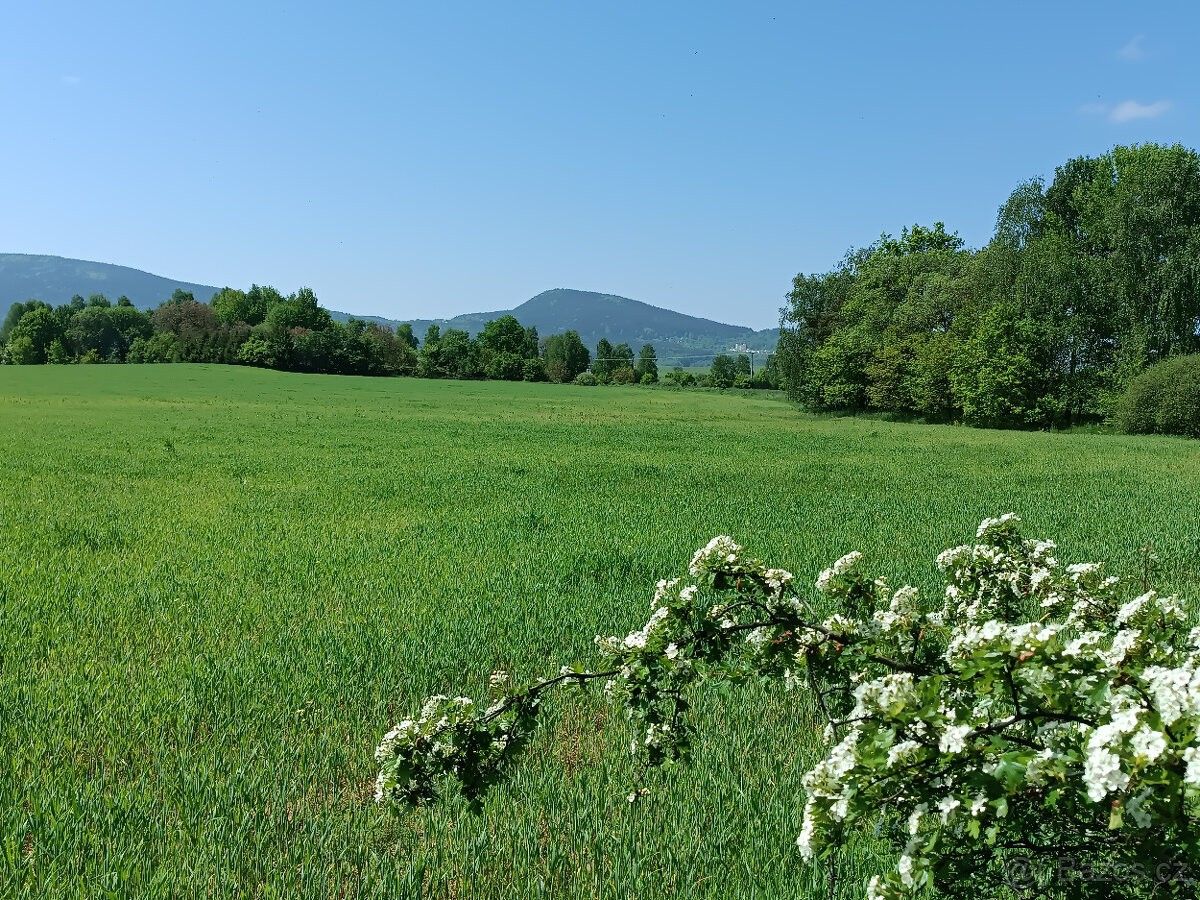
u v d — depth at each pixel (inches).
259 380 4018.2
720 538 148.8
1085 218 2348.7
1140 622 126.6
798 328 3225.9
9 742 236.4
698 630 144.7
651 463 1190.3
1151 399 1994.3
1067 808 97.9
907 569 476.7
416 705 270.1
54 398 2728.8
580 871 176.1
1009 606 201.6
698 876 174.9
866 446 1576.0
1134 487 941.2
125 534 582.2
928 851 103.6
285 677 291.7
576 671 152.0
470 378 5748.0
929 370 2524.6
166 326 5703.7
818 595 399.2
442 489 863.1
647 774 213.5
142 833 187.3
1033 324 2287.2
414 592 424.2
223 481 897.5
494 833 189.6
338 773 221.6
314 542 564.4
